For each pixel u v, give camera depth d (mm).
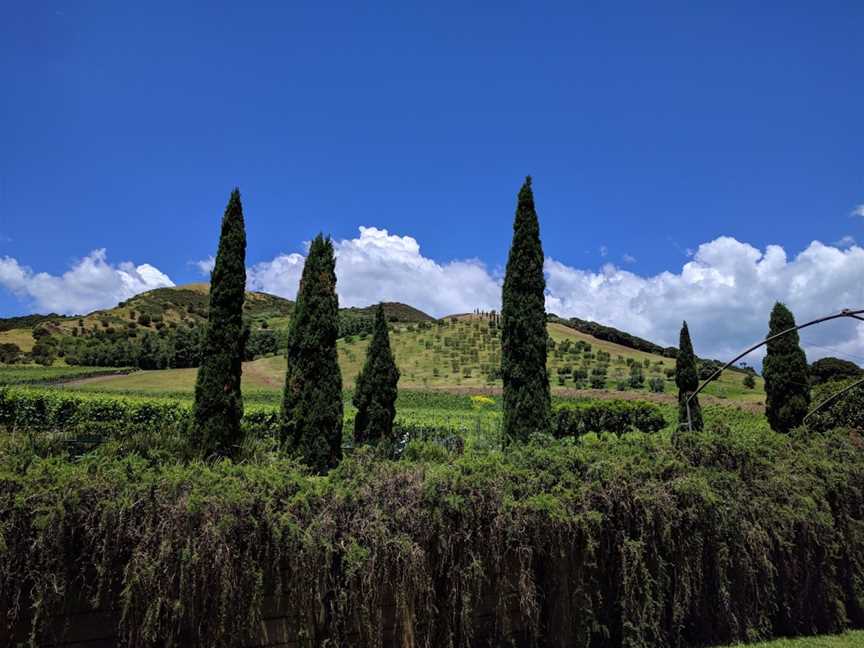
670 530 5586
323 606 4316
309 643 4238
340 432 9969
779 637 6277
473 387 46562
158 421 18750
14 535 3613
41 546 3627
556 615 5105
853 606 6941
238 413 9820
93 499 3871
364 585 4418
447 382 50188
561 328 80688
